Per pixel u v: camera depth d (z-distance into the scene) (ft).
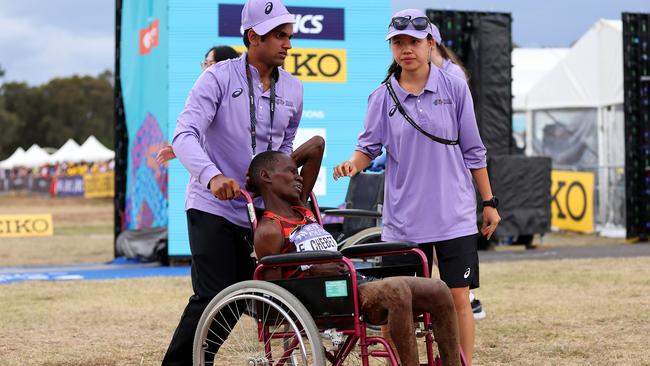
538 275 39.88
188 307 17.75
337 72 46.47
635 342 24.54
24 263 53.06
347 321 15.26
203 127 17.21
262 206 17.88
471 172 19.69
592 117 68.59
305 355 15.05
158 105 47.09
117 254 52.44
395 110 18.99
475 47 56.39
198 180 16.63
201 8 45.27
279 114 17.72
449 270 19.01
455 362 15.17
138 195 51.34
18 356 23.85
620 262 44.93
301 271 15.97
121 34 54.08
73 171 207.62
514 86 81.61
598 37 67.10
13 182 232.32
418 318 16.21
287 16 17.26
